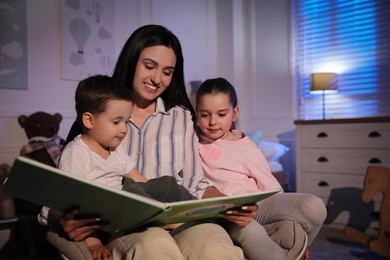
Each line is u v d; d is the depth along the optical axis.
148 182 1.16
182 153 1.44
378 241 2.42
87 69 3.47
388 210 2.42
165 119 1.48
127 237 1.03
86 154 1.14
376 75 3.62
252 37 4.46
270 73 4.34
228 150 1.51
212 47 4.57
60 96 3.32
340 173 3.17
